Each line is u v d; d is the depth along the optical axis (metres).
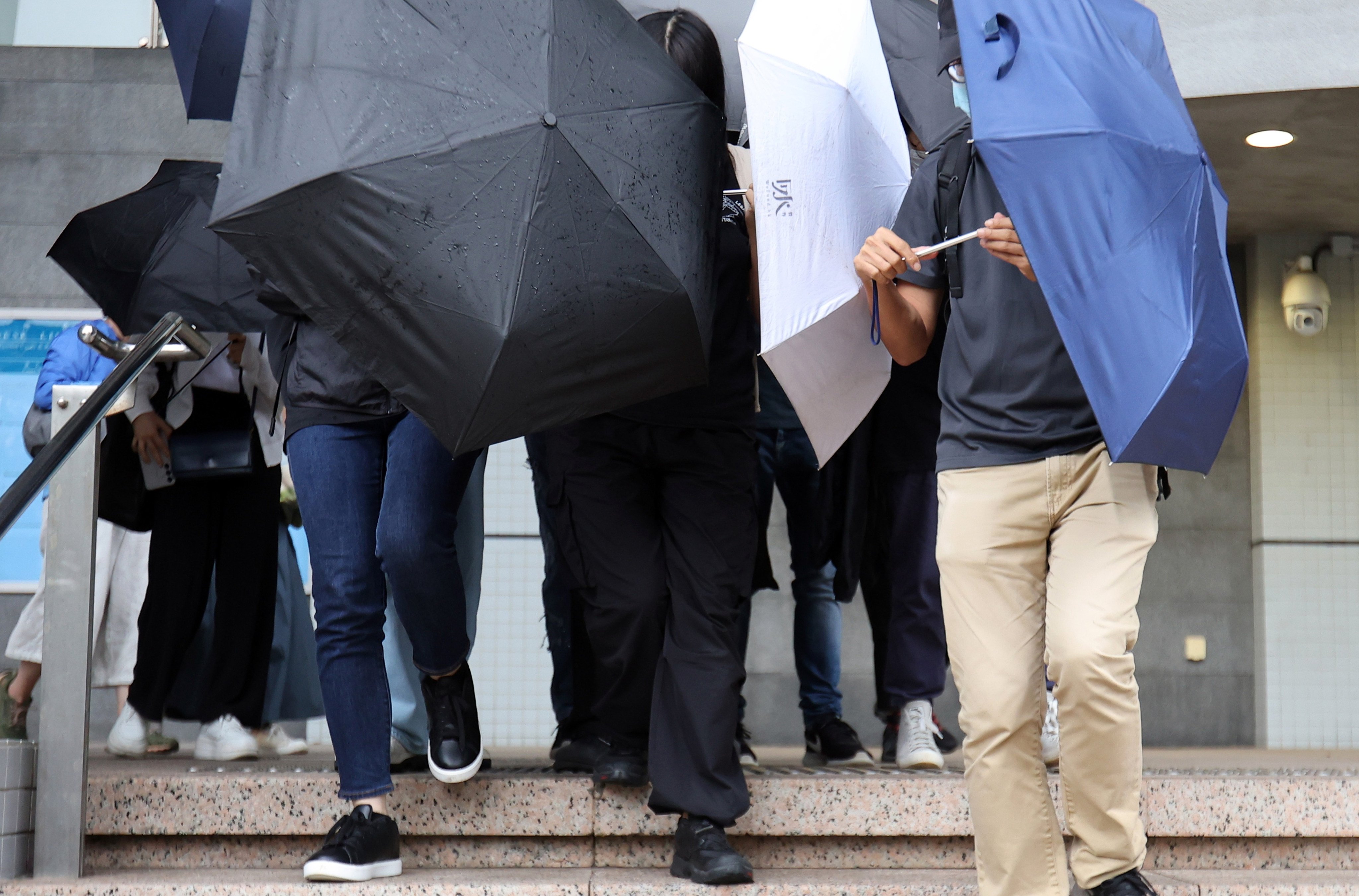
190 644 3.99
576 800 2.86
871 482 3.53
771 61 2.57
